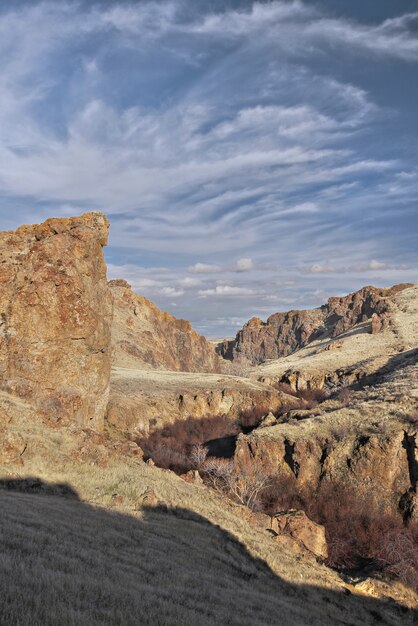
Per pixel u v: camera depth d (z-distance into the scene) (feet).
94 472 81.71
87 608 27.63
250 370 533.96
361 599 71.05
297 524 99.35
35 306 141.59
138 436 211.82
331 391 324.80
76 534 47.01
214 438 227.81
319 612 54.19
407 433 163.12
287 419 220.84
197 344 568.82
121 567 41.01
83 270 152.05
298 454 175.22
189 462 190.08
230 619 36.40
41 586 28.27
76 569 35.14
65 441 89.45
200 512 76.48
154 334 496.23
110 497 70.69
